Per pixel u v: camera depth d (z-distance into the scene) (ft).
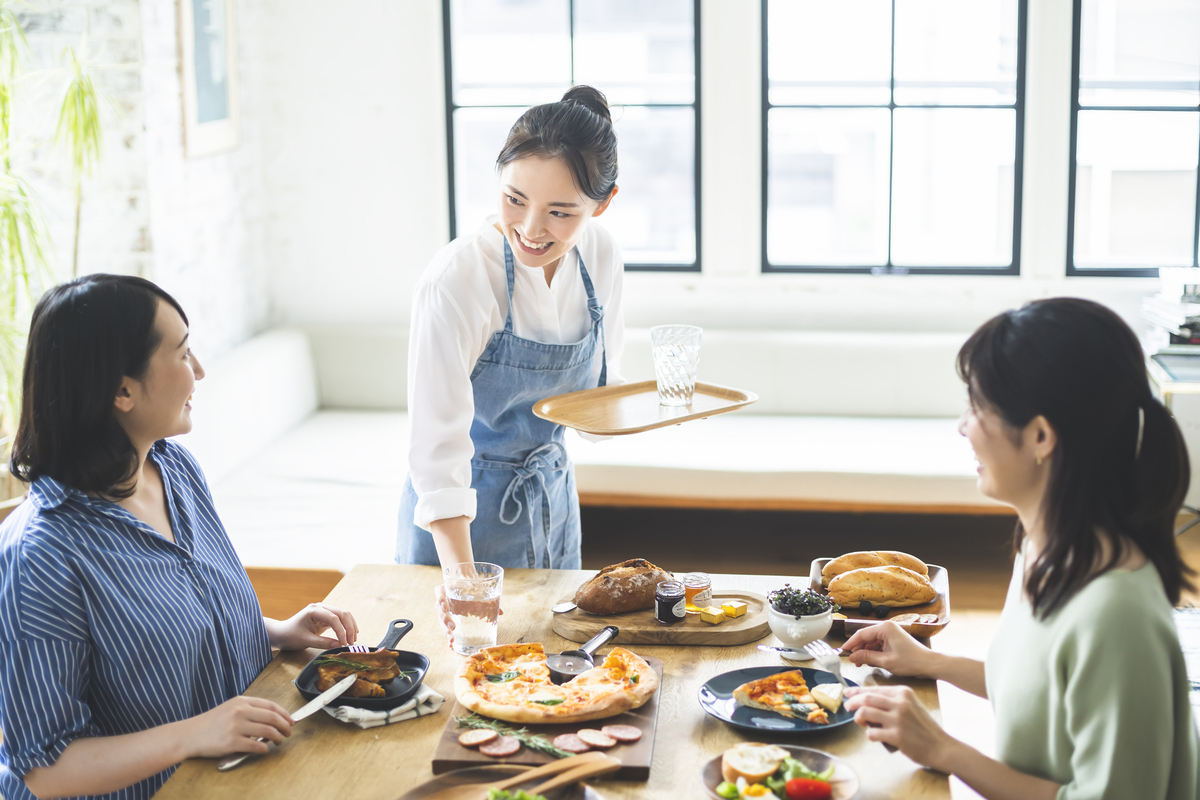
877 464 11.63
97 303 4.42
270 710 4.38
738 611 5.32
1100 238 13.99
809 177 16.12
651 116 22.41
